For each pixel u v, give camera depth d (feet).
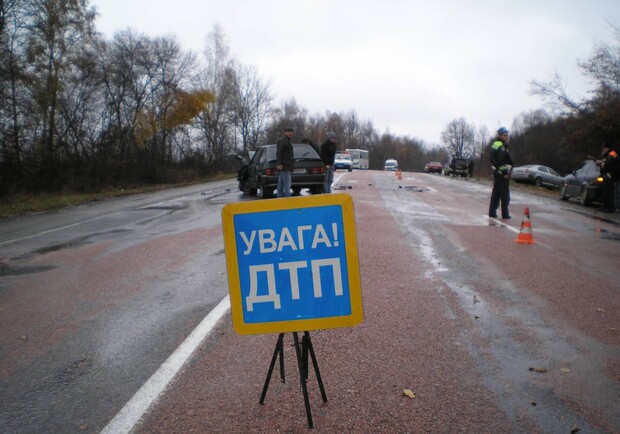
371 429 10.82
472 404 11.85
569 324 17.19
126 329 17.12
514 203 58.34
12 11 99.09
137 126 125.49
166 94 134.92
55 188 73.67
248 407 11.78
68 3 114.62
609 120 92.43
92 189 78.13
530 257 27.53
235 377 13.32
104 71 125.49
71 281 23.73
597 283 22.43
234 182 103.60
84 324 17.74
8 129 83.30
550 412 11.53
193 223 40.96
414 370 13.61
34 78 103.91
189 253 29.04
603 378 13.23
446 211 46.85
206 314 18.37
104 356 14.94
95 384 13.17
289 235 10.93
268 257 10.98
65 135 93.91
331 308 10.93
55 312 19.16
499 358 14.39
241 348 15.21
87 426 11.18
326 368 13.76
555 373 13.48
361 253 27.53
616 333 16.42
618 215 49.98
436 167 200.54
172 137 134.92
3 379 13.60
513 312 18.33
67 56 117.50
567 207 55.67
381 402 11.93
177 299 20.34
